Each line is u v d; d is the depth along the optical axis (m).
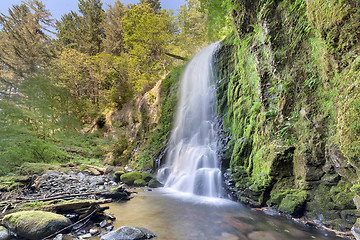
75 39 27.22
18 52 21.86
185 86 10.75
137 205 4.48
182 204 4.53
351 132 2.09
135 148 12.42
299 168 3.58
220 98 7.71
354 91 2.16
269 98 4.55
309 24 3.15
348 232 2.60
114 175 7.92
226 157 5.81
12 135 7.99
